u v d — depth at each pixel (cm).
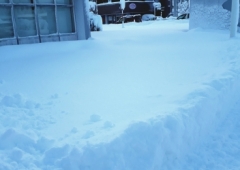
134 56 701
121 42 980
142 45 907
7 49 707
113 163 210
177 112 280
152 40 1021
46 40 945
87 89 408
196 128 299
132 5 3622
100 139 225
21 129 256
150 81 445
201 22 1323
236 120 376
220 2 1216
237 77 451
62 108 327
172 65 569
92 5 1806
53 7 966
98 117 287
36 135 248
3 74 514
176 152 262
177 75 478
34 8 890
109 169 208
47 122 284
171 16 3928
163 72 508
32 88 419
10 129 234
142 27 2097
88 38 1074
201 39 957
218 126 358
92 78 477
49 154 214
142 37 1134
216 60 589
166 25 2238
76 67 574
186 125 279
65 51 802
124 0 3241
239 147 300
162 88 397
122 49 829
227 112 399
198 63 574
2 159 205
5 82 454
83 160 205
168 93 366
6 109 313
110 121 273
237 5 855
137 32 1429
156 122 249
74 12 1055
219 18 1237
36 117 297
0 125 266
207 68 520
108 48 854
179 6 3925
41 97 373
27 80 468
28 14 877
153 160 231
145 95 365
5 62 623
